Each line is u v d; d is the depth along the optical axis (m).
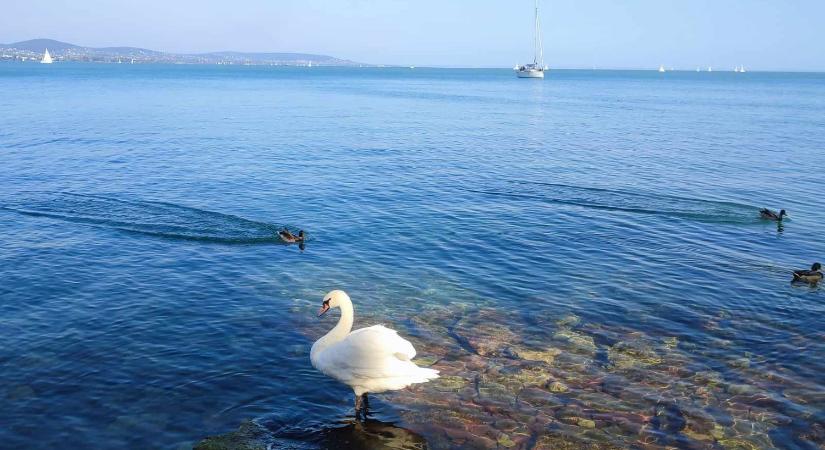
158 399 11.20
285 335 13.98
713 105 102.31
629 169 37.72
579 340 14.11
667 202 28.73
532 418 10.95
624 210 27.03
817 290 17.67
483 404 11.35
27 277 17.27
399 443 10.12
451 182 32.81
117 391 11.42
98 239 21.20
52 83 130.00
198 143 45.59
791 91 163.38
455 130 58.88
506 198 29.08
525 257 20.20
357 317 15.22
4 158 36.84
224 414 10.80
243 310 15.38
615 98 121.75
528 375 12.47
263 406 11.09
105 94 98.38
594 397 11.68
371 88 149.38
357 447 9.99
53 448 9.74
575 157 42.44
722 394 11.89
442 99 109.62
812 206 28.53
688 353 13.58
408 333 14.38
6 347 13.05
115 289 16.58
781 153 45.19
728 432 10.66
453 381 12.17
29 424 10.34
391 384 10.44
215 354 12.96
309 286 17.27
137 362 12.53
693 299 16.78
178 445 9.88
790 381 12.42
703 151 46.06
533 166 38.44
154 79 168.25
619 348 13.75
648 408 11.34
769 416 11.17
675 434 10.56
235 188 30.34
